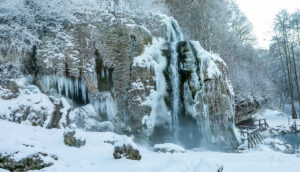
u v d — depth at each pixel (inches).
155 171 164.9
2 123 242.8
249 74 1071.0
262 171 196.5
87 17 414.6
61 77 369.7
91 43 404.8
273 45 1414.9
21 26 361.4
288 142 622.2
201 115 438.6
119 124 409.4
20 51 350.0
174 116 451.5
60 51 375.6
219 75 504.1
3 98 293.3
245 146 474.3
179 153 263.4
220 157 252.5
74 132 229.9
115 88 423.5
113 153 205.0
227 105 517.0
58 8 389.1
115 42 432.5
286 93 1509.6
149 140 407.2
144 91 428.1
